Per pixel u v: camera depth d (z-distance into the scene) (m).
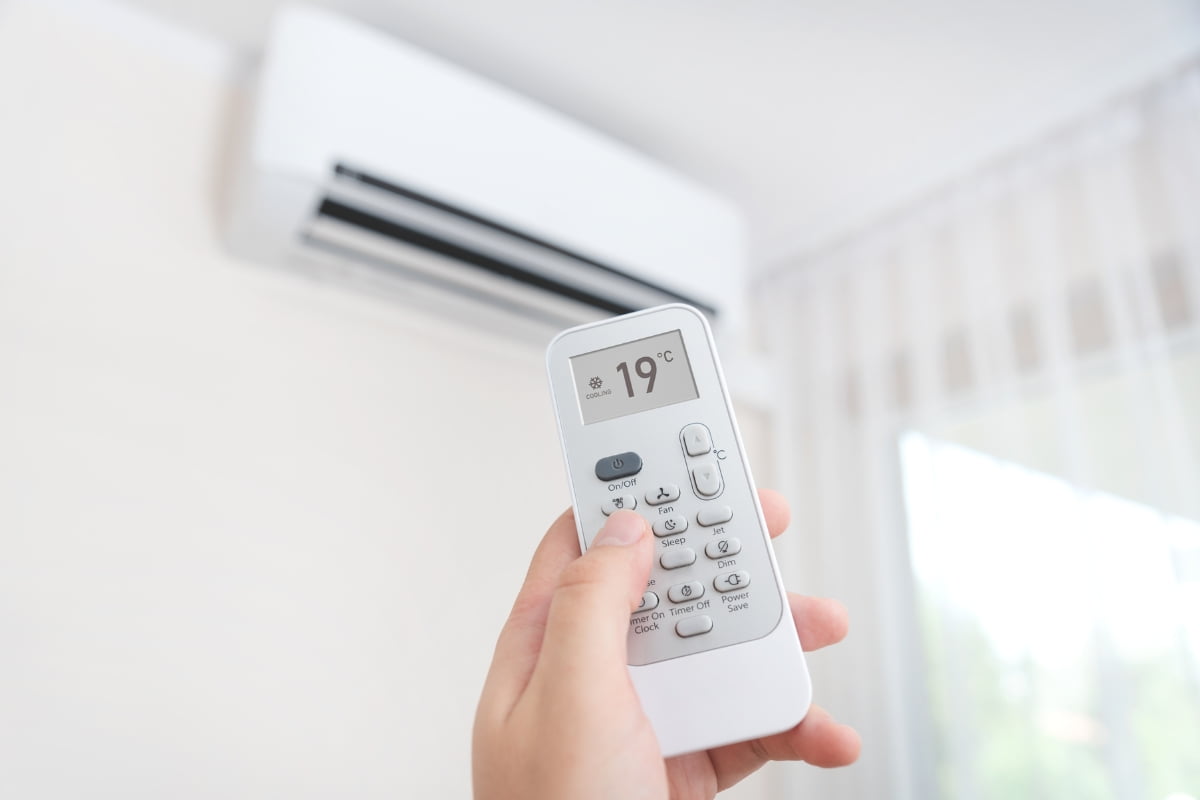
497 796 0.36
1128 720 0.91
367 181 0.97
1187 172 1.05
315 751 0.94
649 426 0.50
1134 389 1.02
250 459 1.01
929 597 1.13
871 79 1.15
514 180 1.04
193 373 1.01
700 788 0.49
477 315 1.18
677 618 0.44
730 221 1.26
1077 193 1.18
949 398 1.23
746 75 1.15
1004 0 1.02
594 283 1.13
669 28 1.08
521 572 1.14
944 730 1.06
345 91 0.96
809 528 1.32
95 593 0.88
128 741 0.85
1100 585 0.97
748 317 1.54
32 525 0.87
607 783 0.35
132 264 1.01
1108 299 1.08
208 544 0.95
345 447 1.08
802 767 1.15
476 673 1.07
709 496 0.47
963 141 1.25
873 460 1.27
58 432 0.91
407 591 1.06
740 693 0.42
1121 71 1.12
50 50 1.04
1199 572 0.91
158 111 1.09
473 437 1.18
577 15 1.07
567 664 0.36
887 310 1.35
